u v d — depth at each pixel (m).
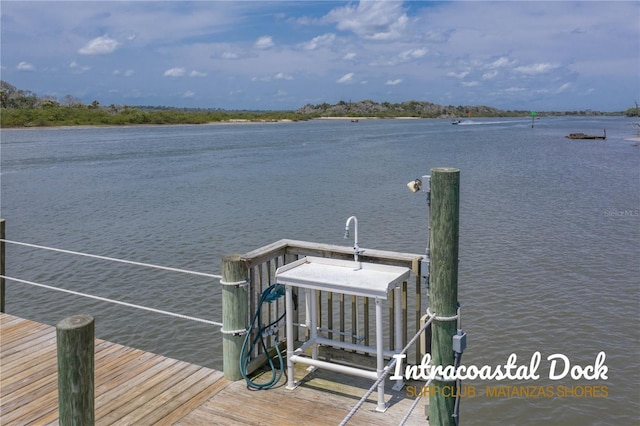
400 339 4.81
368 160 48.34
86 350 3.18
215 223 21.36
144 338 11.21
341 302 5.20
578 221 21.09
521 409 8.72
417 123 190.38
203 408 4.58
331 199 26.75
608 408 8.73
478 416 8.58
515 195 27.75
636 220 21.25
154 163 45.84
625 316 11.84
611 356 10.24
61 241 18.69
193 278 14.50
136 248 17.64
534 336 11.00
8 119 118.75
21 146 64.38
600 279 14.09
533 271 14.70
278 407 4.57
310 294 5.13
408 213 22.67
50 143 70.06
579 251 16.66
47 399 4.86
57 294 13.55
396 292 4.80
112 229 20.48
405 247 17.23
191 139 81.44
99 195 28.77
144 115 145.88
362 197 27.23
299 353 4.92
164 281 14.34
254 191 29.86
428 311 4.26
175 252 17.06
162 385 5.00
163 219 22.28
